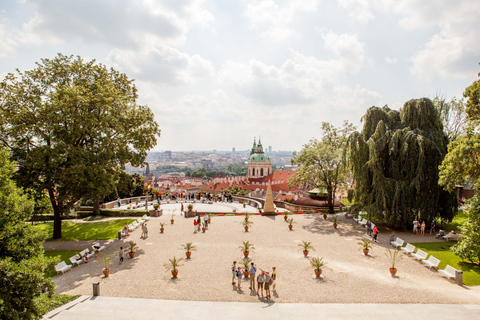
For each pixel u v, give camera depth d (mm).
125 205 64438
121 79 47938
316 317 17969
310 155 51812
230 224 45281
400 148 40562
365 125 45688
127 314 18422
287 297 21328
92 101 37281
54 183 37281
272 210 52938
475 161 27984
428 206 38438
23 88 36906
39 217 49844
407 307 19297
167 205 68688
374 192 41062
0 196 17500
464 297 21062
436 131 40594
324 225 43844
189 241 36281
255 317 18125
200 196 82812
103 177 36969
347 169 47031
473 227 27031
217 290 22719
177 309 19297
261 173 155750
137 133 46000
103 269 26375
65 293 22328
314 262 25375
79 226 44969
